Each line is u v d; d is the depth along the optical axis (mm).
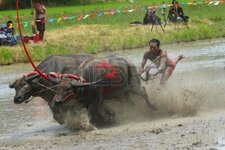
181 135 21281
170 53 52062
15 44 55281
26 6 121875
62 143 22297
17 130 25984
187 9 91312
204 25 71312
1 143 23391
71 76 24812
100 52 56531
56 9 108688
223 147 19016
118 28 67688
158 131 22609
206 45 57875
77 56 27078
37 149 21531
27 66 48562
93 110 25562
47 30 67250
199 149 18969
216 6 93750
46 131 25484
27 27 72188
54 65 26312
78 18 72750
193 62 44812
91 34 61938
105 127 25969
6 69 47375
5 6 120938
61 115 25359
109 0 129625
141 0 117438
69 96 24406
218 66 41875
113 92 26547
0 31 55594
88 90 25188
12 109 30859
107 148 20562
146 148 19891
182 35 63094
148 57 28734
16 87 25500
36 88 25453
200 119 24938
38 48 52969
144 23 72625
